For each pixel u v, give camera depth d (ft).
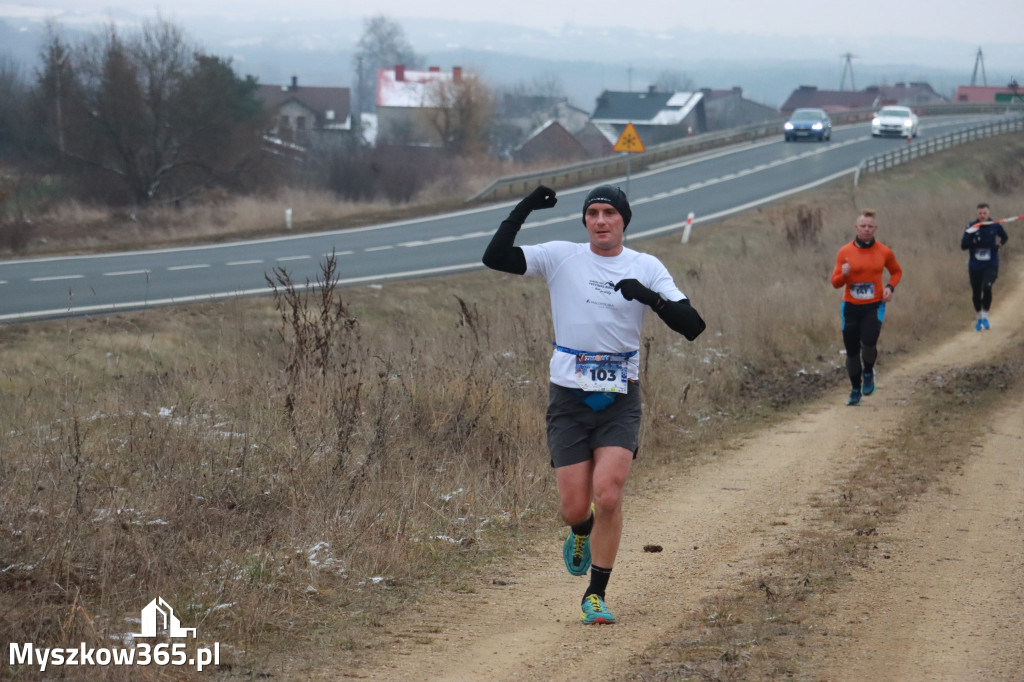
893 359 86.28
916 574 32.14
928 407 64.03
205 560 32.45
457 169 341.21
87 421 50.08
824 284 111.45
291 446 44.70
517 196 219.00
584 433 28.12
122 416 50.72
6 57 386.73
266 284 117.70
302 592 30.68
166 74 269.85
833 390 72.90
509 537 38.01
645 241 157.28
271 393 52.85
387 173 311.88
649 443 54.24
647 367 63.52
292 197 274.16
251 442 44.73
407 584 32.42
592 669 24.93
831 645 26.02
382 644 27.30
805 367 80.84
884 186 231.91
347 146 388.57
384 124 567.18
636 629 27.91
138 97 265.34
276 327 92.17
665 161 279.49
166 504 36.01
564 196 215.51
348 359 57.62
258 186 283.38
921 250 141.18
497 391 53.62
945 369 79.20
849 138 340.39
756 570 33.22
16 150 283.18
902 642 26.23
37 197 264.11
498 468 44.83
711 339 80.18
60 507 35.01
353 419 46.01
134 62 267.80
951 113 467.11
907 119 334.03
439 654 26.48
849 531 37.52
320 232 172.45
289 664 25.73
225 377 58.49
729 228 170.19
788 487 45.42
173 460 40.50
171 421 46.65
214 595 29.66
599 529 28.27
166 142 272.31
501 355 63.67
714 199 209.36
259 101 306.35
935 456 50.21
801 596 30.17
